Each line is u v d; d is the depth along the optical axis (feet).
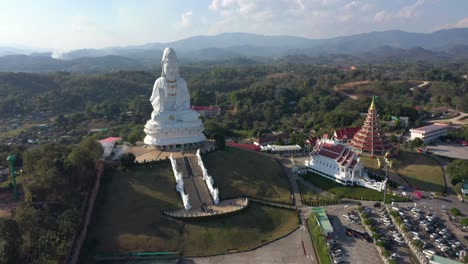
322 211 296.30
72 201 266.77
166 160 336.70
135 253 238.48
